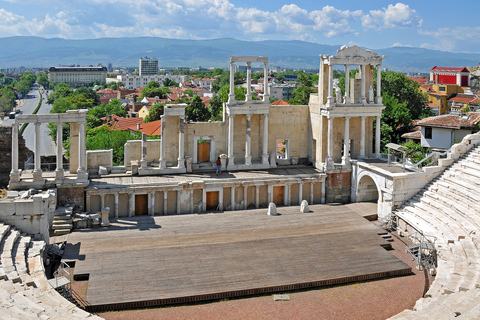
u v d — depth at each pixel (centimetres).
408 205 3919
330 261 3048
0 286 2297
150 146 4547
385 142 6406
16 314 1953
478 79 14188
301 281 2753
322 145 4688
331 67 4488
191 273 2822
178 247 3219
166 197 4066
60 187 3809
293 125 4916
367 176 4475
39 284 2455
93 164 4384
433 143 6128
